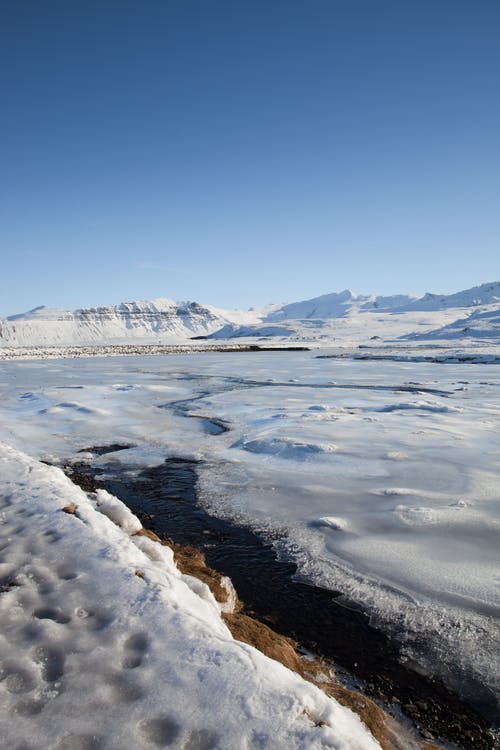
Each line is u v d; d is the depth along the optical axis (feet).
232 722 9.32
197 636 11.94
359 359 189.37
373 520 28.76
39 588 14.34
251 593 21.54
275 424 56.03
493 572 22.29
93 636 11.96
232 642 11.84
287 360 186.80
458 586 21.34
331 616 19.77
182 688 10.19
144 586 14.32
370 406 68.74
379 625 19.10
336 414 60.18
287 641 17.67
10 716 9.43
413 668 16.67
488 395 79.97
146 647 11.53
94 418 62.28
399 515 28.96
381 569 23.18
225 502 33.09
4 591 14.17
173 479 38.34
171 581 15.08
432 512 28.94
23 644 11.65
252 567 24.04
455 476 35.42
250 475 38.58
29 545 17.28
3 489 24.39
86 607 13.26
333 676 16.06
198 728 9.18
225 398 80.23
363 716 13.32
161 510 31.99
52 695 10.00
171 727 9.22
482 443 44.83
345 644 17.95
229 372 132.16
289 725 9.30
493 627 18.62
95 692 10.09
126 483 37.63
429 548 24.88
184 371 136.36
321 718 9.82
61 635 12.00
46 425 58.18
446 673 16.39
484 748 13.30
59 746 8.74
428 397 77.30
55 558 16.19
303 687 10.50
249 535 27.89
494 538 25.52
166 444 49.42
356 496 32.81
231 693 10.05
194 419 62.28
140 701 9.84
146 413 66.44
